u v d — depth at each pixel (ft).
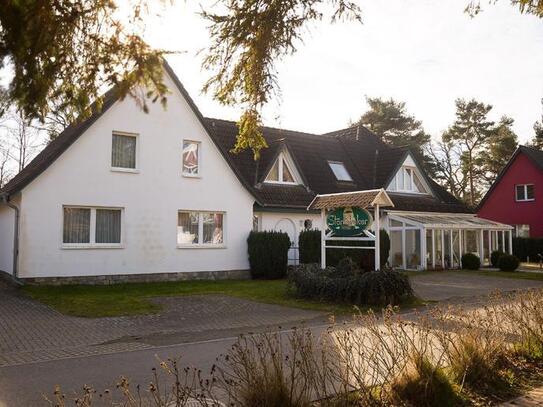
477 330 22.09
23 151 121.39
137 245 62.75
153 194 64.34
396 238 91.09
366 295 46.11
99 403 19.31
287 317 40.83
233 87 25.16
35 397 20.29
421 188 104.73
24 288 53.31
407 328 28.12
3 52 12.42
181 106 67.56
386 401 17.34
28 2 12.26
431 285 63.41
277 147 81.66
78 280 58.08
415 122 185.26
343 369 20.94
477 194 192.03
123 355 27.86
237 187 72.38
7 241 62.18
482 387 19.53
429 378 17.75
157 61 13.84
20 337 33.09
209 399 18.81
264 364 16.21
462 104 189.98
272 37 22.43
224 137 82.94
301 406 15.48
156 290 55.83
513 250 119.03
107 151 60.90
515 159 127.54
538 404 18.11
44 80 13.38
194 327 36.78
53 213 56.70
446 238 91.91
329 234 53.16
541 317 24.59
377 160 103.30
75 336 33.50
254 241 70.54
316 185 86.94
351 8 21.83
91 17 13.65
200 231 69.10
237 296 51.70
